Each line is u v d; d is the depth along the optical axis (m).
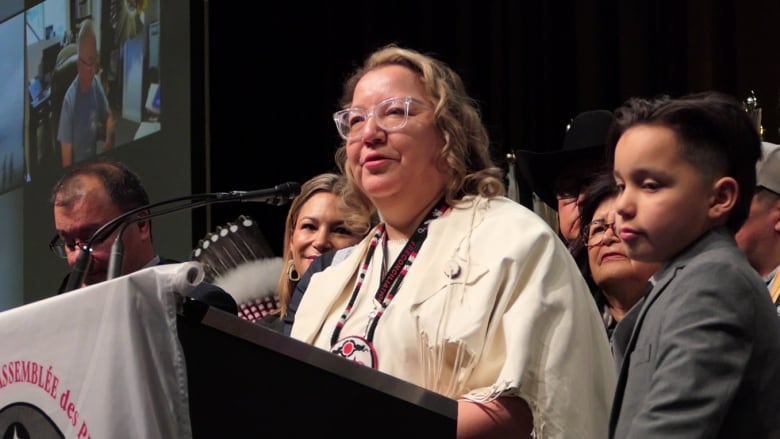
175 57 6.42
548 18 6.36
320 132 7.27
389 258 2.55
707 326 1.97
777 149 2.90
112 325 1.47
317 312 2.55
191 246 6.31
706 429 1.90
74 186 3.42
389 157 2.49
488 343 2.21
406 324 2.27
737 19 5.57
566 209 3.67
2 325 1.57
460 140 2.53
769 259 2.90
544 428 2.12
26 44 7.12
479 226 2.40
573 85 6.30
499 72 6.54
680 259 2.13
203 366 1.52
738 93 5.55
